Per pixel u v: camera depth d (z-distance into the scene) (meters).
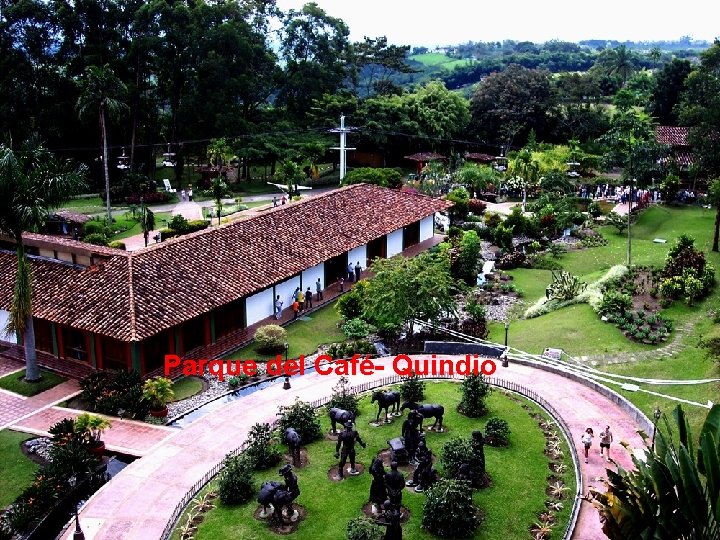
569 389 34.22
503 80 107.38
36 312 35.91
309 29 96.38
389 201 58.00
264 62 91.88
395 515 22.09
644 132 67.38
